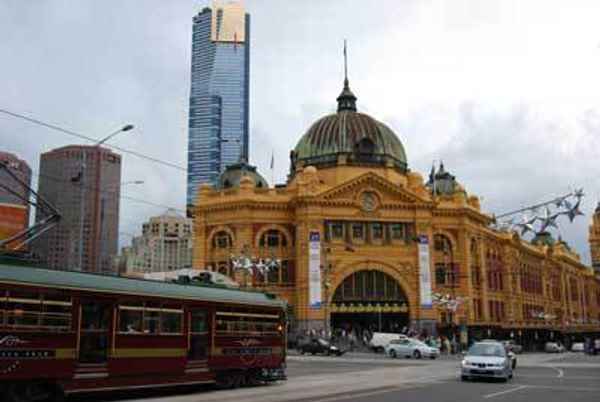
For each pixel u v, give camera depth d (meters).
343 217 78.06
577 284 143.25
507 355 33.56
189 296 26.67
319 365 46.41
